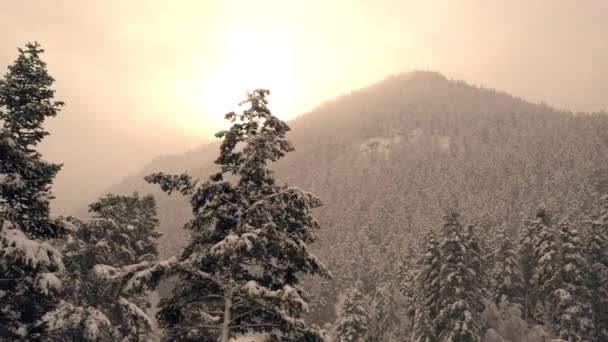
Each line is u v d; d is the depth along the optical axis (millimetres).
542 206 49000
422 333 41188
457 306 37000
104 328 15695
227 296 10266
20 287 12219
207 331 10812
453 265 39594
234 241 9320
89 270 17797
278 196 10562
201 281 10555
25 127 13320
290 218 11133
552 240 44031
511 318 41281
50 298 13383
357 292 45906
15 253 11078
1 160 12867
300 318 10609
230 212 11000
